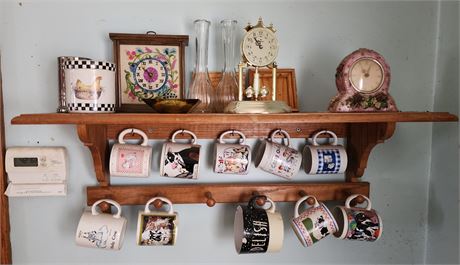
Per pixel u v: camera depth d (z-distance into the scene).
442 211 0.93
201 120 0.68
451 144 0.89
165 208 0.90
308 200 0.84
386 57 0.94
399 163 0.97
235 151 0.83
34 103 0.85
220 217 0.93
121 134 0.83
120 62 0.82
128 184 0.89
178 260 0.93
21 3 0.84
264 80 0.87
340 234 0.84
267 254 0.96
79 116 0.65
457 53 0.88
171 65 0.84
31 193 0.85
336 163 0.85
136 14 0.87
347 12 0.92
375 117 0.71
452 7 0.89
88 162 0.88
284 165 0.84
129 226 0.91
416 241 0.99
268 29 0.77
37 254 0.89
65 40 0.85
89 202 0.84
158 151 0.90
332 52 0.92
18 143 0.86
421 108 0.96
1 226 0.84
